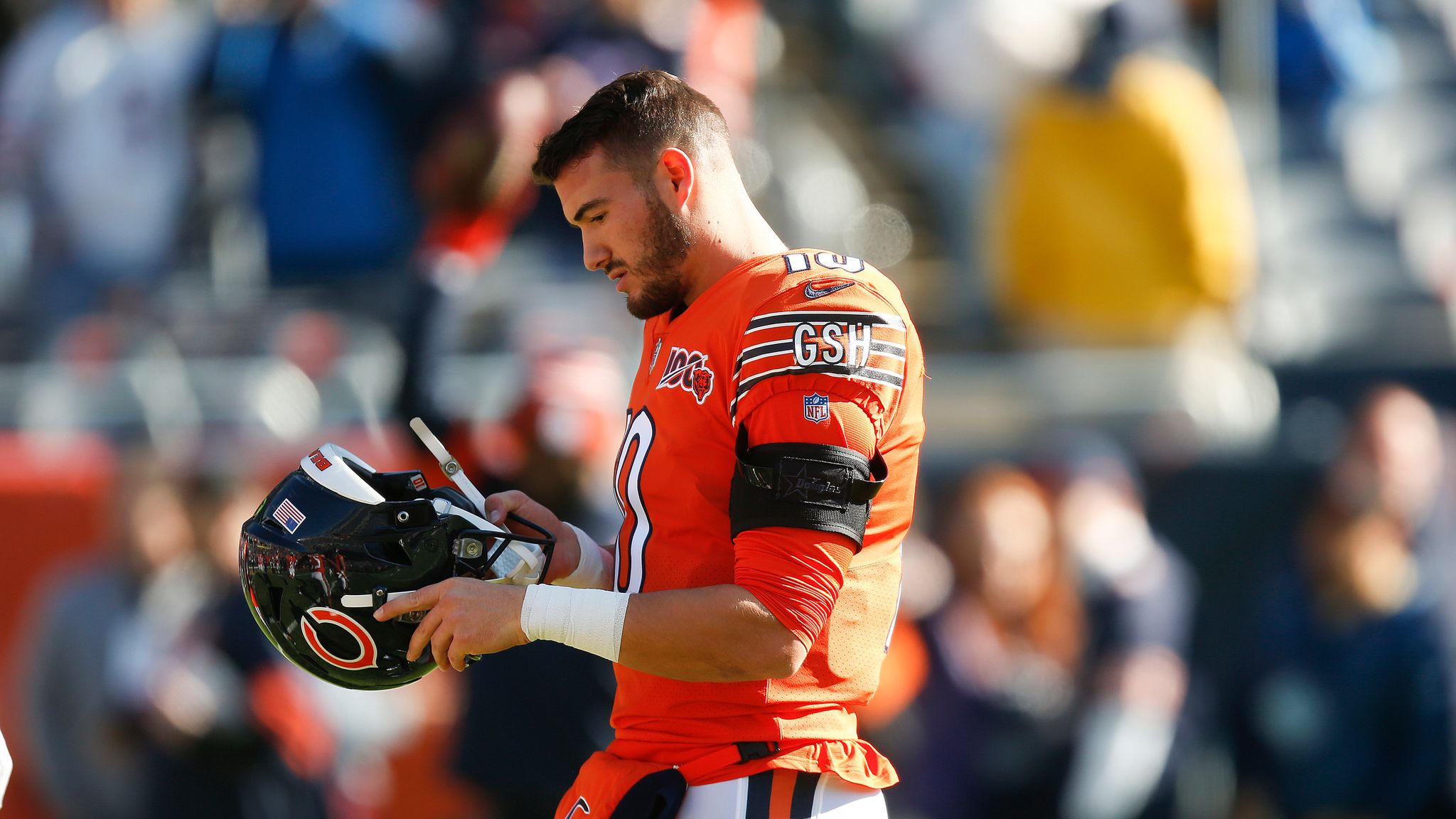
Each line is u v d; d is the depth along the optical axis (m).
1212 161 22.91
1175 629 19.00
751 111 25.77
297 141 21.94
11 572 19.77
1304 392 23.88
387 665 8.71
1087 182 22.75
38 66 23.55
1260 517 22.08
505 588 8.29
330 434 20.48
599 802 8.67
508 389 15.66
